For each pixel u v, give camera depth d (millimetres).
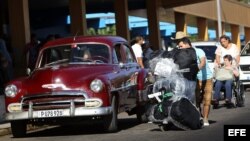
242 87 17438
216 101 16578
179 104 11289
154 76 12484
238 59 17172
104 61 12523
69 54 12703
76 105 11430
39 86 11586
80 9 24203
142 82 13555
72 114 11336
